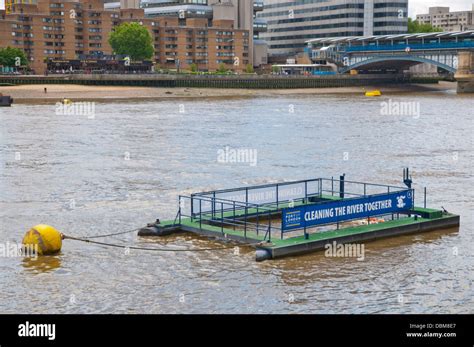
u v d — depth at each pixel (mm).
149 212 38062
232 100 165750
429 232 33688
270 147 70562
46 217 36844
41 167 55719
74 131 86500
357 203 32625
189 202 40938
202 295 24281
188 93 190250
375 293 24438
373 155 64562
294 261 28375
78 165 56906
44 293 24516
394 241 31812
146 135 82000
